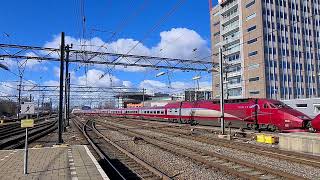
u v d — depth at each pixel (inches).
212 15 3897.6
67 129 1644.9
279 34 3287.4
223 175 484.1
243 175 458.9
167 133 1228.5
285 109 1208.2
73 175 417.4
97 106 5073.8
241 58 3383.4
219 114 1550.2
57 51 1365.7
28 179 396.8
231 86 3506.4
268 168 489.7
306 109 1749.5
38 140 1100.5
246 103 1366.9
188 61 1621.6
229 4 3585.1
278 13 3309.5
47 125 2148.1
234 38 3491.6
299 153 649.0
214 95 3548.2
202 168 539.2
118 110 3213.6
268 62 3171.8
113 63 1465.3
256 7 3213.6
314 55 3516.2
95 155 689.6
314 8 3595.0
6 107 4530.0
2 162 513.0
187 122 1911.9
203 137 1018.1
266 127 1269.7
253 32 3248.0
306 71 3437.5
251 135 1047.6
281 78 3240.7
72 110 5442.9
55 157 557.3
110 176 494.3
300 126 1144.2
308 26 3521.2
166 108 2146.9
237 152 713.0
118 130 1453.0
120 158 663.1
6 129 1736.0
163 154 706.2
